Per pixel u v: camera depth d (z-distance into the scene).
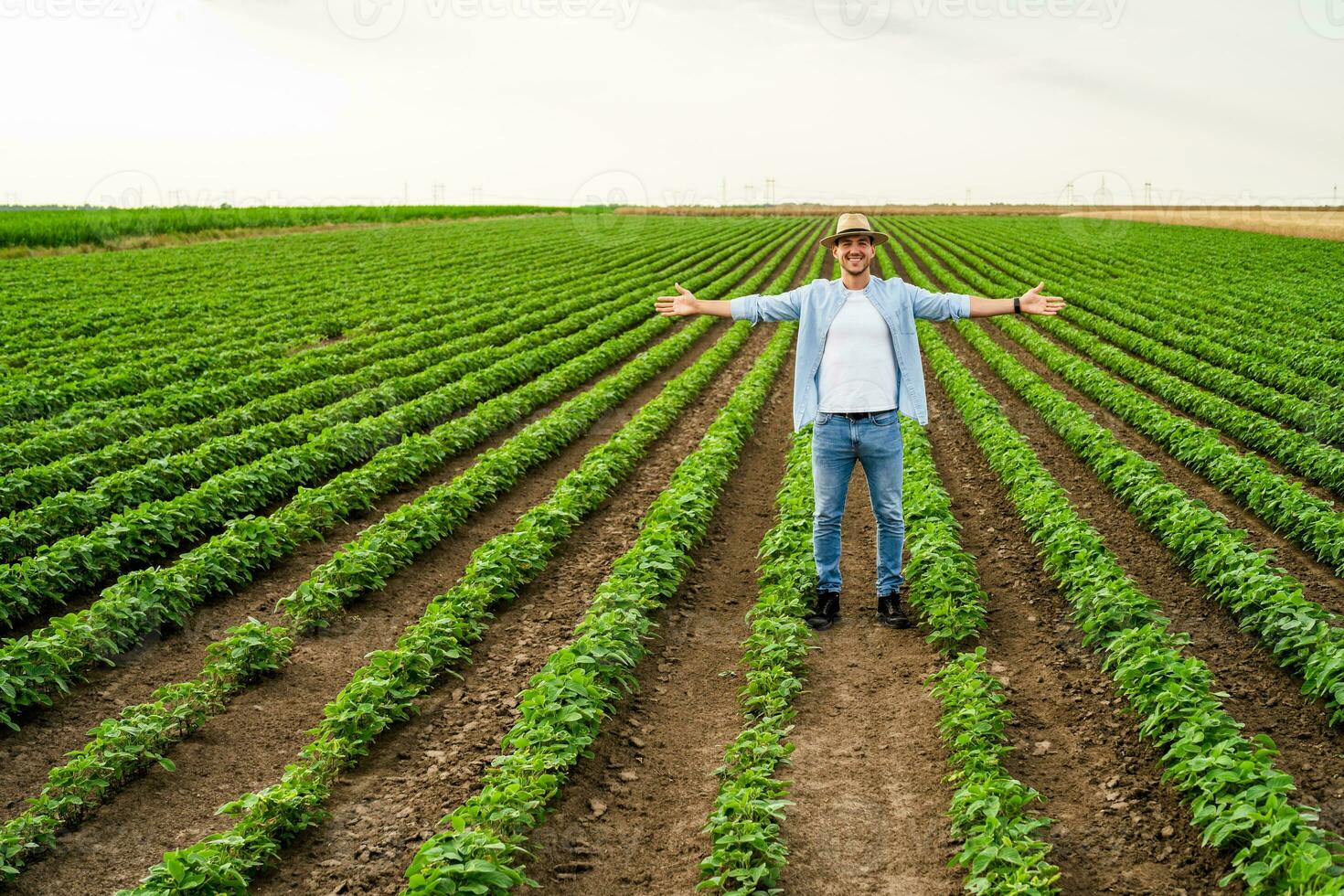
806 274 44.75
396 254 49.69
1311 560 8.99
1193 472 12.54
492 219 90.81
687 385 18.59
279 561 9.52
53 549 8.53
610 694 5.98
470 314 29.86
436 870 4.01
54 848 4.88
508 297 34.16
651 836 4.92
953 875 4.44
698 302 7.32
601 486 11.50
